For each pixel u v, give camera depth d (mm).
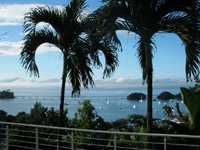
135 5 10930
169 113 13336
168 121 12227
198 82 10703
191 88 8797
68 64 15039
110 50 14375
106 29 10820
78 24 14516
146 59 11375
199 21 10703
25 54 14781
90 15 10961
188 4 10797
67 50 14914
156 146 11461
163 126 12195
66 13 14695
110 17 10773
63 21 14672
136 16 11070
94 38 12086
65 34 14680
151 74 11367
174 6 10969
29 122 15305
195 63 10719
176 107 12781
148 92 11367
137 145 11461
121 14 10938
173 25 10953
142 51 12258
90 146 12453
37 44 14766
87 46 14531
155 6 11055
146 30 11219
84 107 14672
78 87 15039
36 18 14656
